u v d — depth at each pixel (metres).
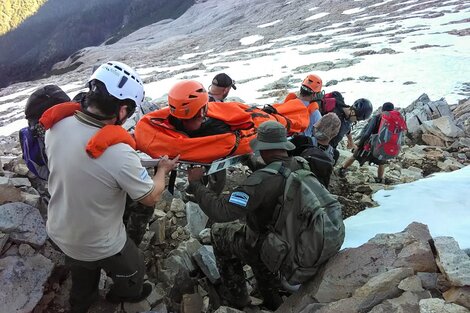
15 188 4.38
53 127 3.12
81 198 3.07
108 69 3.05
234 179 6.96
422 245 3.67
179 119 4.05
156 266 5.06
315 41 53.38
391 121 7.55
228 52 62.91
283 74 35.38
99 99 3.00
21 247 3.99
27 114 4.08
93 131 3.05
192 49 79.56
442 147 10.75
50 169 3.18
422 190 6.62
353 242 5.22
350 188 7.59
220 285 4.65
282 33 71.88
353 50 40.75
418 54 33.25
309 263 3.67
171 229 5.59
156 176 3.46
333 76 30.59
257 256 3.98
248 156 4.14
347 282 3.65
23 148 4.23
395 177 8.20
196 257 4.93
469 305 3.11
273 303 4.45
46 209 4.57
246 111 4.44
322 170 4.16
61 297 4.11
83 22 196.75
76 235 3.23
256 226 3.87
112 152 3.01
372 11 72.44
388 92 24.17
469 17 48.56
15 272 3.79
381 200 6.62
